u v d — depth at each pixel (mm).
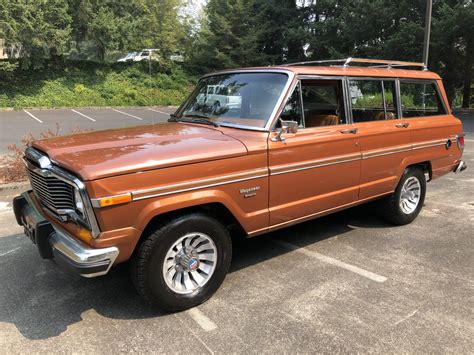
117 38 28891
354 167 4551
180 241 3271
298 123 4043
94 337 3074
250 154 3576
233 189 3504
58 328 3193
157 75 32188
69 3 26312
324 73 4238
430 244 4852
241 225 3656
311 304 3516
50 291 3762
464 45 22141
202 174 3291
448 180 8203
